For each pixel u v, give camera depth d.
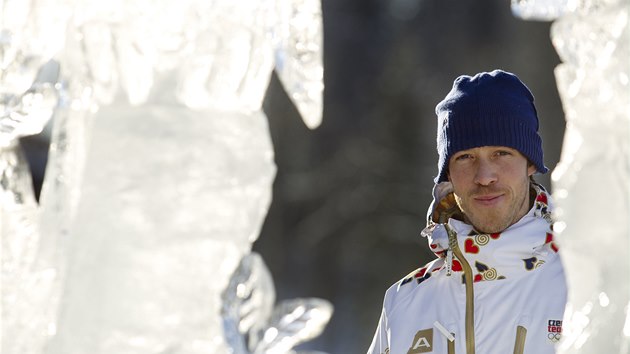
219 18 4.12
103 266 4.00
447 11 52.16
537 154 5.54
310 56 4.12
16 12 4.30
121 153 4.04
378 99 52.09
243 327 4.03
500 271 5.26
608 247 3.96
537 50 39.53
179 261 3.99
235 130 4.07
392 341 5.64
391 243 49.16
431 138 50.69
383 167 50.34
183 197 4.01
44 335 4.21
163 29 4.11
